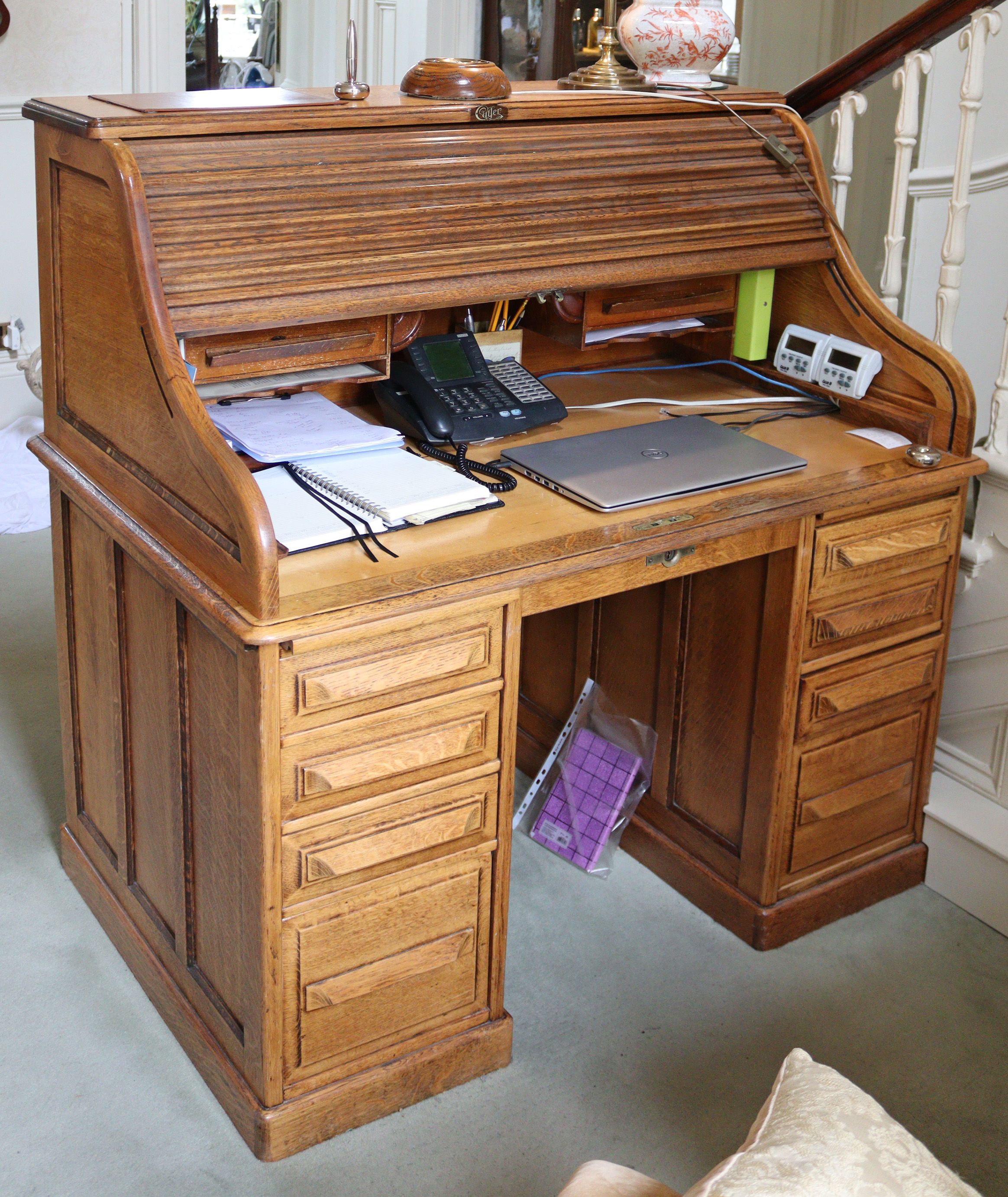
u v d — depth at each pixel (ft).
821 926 7.81
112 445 6.11
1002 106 10.61
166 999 6.67
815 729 7.32
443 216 6.14
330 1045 6.01
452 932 6.21
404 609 5.26
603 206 6.64
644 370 8.45
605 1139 6.17
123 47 14.65
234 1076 6.09
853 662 7.32
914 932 7.80
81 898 7.74
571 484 6.35
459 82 6.47
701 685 7.66
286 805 5.40
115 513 5.97
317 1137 6.05
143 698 6.36
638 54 7.50
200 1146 6.04
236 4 21.25
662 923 7.81
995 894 7.79
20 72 13.69
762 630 7.08
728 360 8.32
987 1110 6.44
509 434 6.90
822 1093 3.24
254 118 5.75
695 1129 6.25
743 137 7.29
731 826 7.68
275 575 4.99
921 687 7.76
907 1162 3.01
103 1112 6.19
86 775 7.46
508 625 5.75
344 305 5.78
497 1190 5.86
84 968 7.16
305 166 5.82
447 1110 6.31
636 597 7.99
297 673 5.19
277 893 5.52
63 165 5.86
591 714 8.56
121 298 5.56
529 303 7.54
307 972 5.78
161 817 6.44
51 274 6.36
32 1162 5.88
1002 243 10.84
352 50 6.26
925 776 8.08
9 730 9.35
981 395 11.35
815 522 6.74
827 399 7.88
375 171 6.00
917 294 11.58
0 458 13.35
